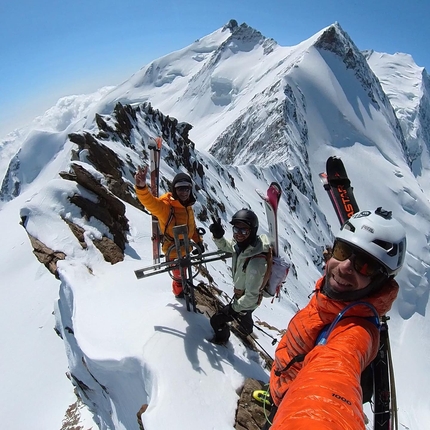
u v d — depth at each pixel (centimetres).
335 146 15550
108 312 655
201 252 611
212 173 5344
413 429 5344
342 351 221
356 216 279
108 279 812
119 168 2159
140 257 985
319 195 12331
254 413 480
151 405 436
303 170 11406
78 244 912
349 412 168
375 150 16188
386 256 256
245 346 664
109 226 1012
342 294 273
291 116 14012
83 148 2016
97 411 857
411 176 16225
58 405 1037
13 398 1113
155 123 4197
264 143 12650
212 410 457
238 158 13200
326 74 18125
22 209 968
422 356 8338
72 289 752
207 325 608
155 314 612
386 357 282
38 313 1463
